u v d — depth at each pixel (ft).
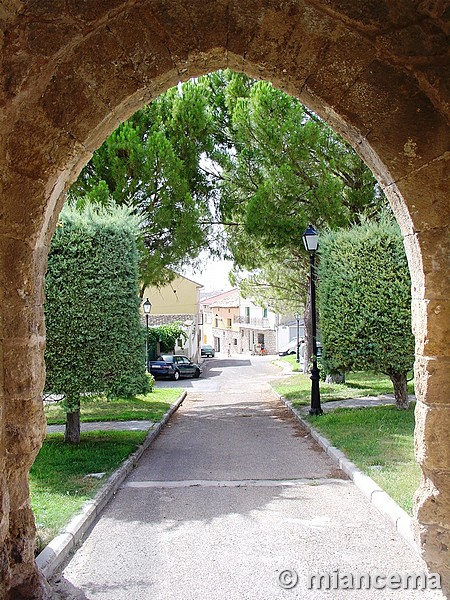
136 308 31.50
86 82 12.28
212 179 59.16
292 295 77.41
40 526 16.98
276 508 19.70
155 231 53.16
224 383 87.61
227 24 12.35
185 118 55.06
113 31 12.28
